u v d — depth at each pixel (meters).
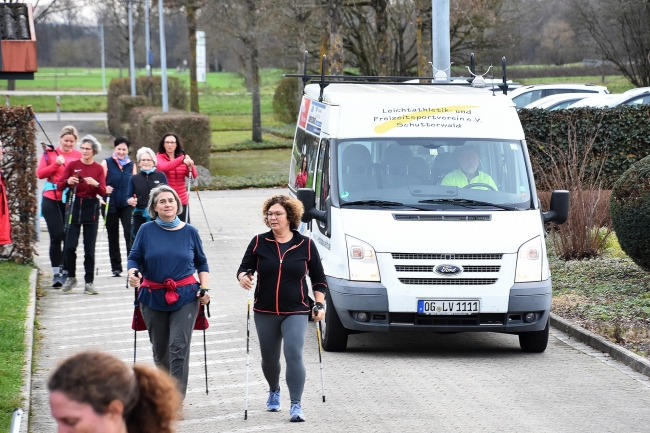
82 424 4.64
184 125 50.19
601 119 34.53
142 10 89.12
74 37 168.88
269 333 12.71
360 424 12.27
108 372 4.71
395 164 17.30
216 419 12.59
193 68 73.38
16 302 19.91
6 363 14.77
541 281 16.39
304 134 21.36
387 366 15.69
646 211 20.23
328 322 16.62
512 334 18.80
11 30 22.19
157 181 23.09
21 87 156.75
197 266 12.96
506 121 17.98
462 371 15.32
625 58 73.12
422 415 12.70
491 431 11.97
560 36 84.06
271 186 49.47
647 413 12.87
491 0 63.53
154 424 4.85
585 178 33.47
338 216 16.62
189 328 12.61
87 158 22.19
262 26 64.75
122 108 74.62
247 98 129.75
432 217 16.47
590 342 17.33
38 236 30.80
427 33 67.81
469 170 17.31
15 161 24.88
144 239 12.66
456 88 20.25
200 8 68.69
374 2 59.38
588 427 12.16
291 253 12.66
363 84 21.05
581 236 25.34
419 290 16.02
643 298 20.28
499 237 16.27
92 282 22.56
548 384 14.46
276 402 13.05
